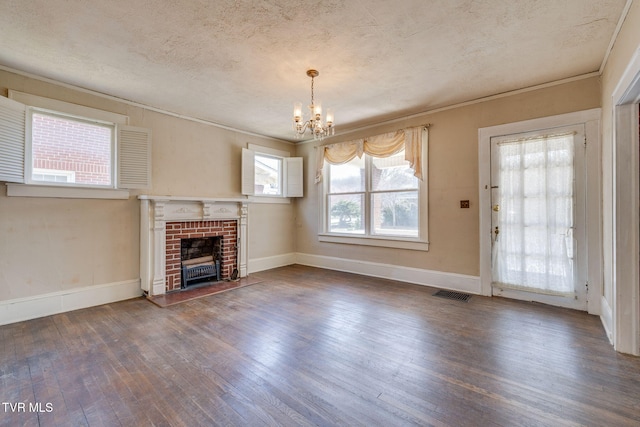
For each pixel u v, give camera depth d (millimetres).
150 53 2604
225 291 3947
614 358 2152
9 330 2680
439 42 2455
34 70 2900
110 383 1880
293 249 5910
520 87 3379
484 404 1662
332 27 2240
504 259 3564
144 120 3824
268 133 5238
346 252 5172
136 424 1526
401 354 2244
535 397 1720
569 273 3158
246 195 5055
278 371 2020
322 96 3605
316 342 2453
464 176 3848
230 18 2121
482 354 2232
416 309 3223
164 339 2510
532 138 3350
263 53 2611
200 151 4422
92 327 2760
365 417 1572
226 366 2082
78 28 2232
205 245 4598
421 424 1516
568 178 3141
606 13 2088
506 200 3533
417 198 4355
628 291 2221
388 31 2295
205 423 1531
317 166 5492
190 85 3264
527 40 2432
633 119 2217
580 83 3064
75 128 3297
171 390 1811
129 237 3684
